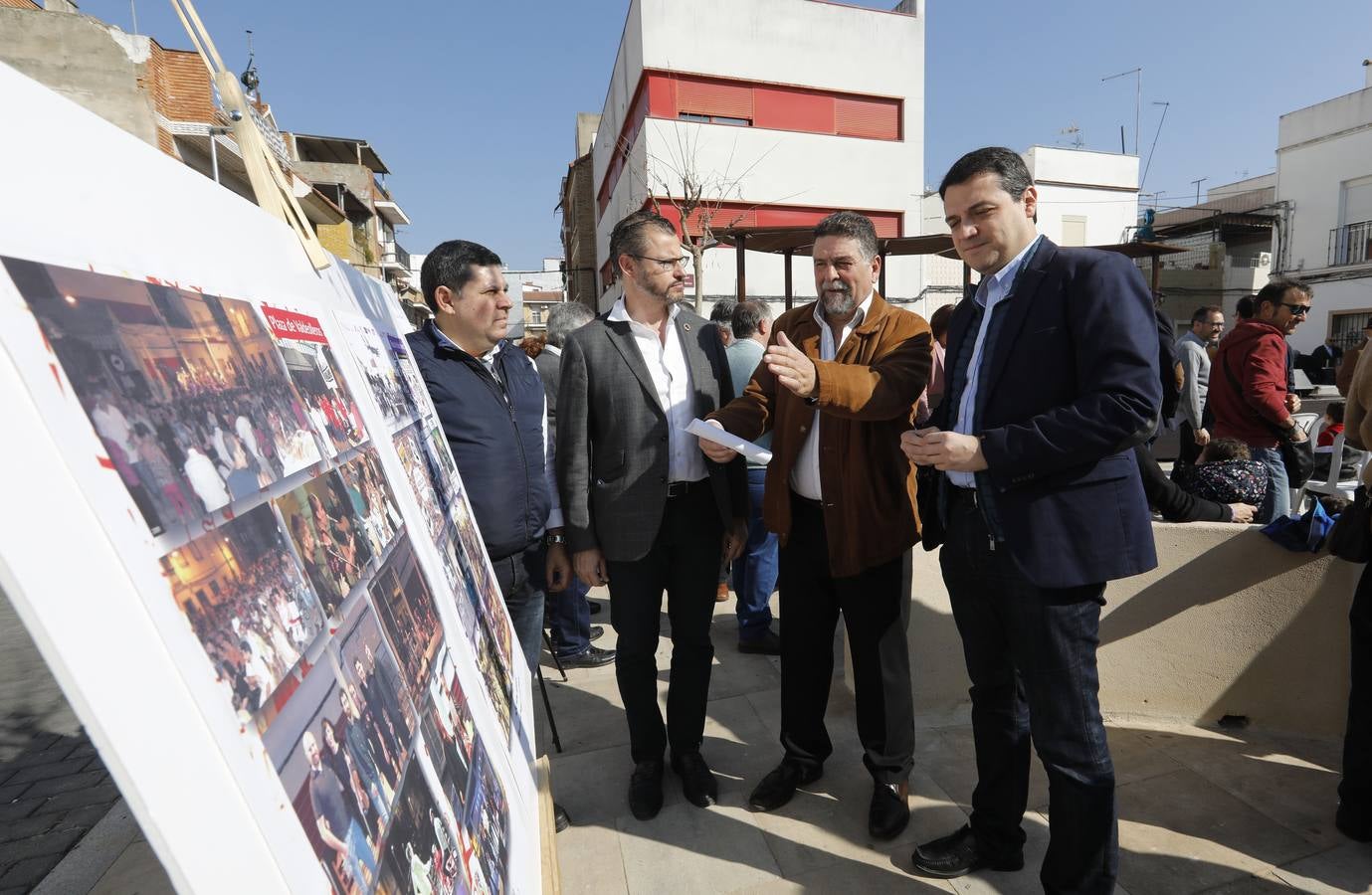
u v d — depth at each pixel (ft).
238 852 1.34
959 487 5.69
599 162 71.87
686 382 7.34
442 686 3.00
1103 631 8.45
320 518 2.30
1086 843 5.15
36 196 1.39
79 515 1.20
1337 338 58.49
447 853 2.39
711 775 7.45
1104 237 71.36
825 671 7.33
